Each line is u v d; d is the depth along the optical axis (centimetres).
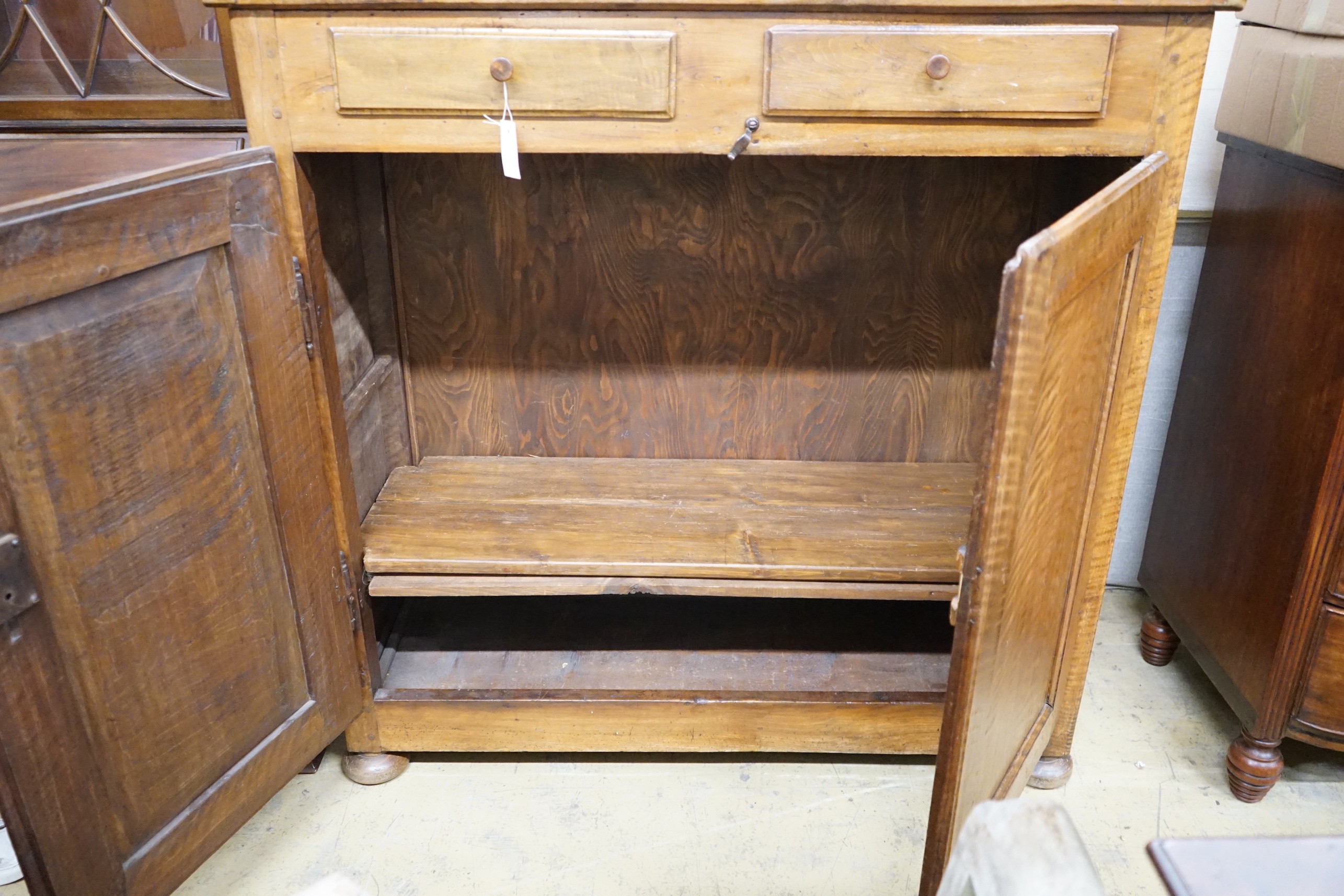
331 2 117
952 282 177
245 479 127
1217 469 170
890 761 172
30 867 108
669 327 181
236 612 130
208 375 119
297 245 130
